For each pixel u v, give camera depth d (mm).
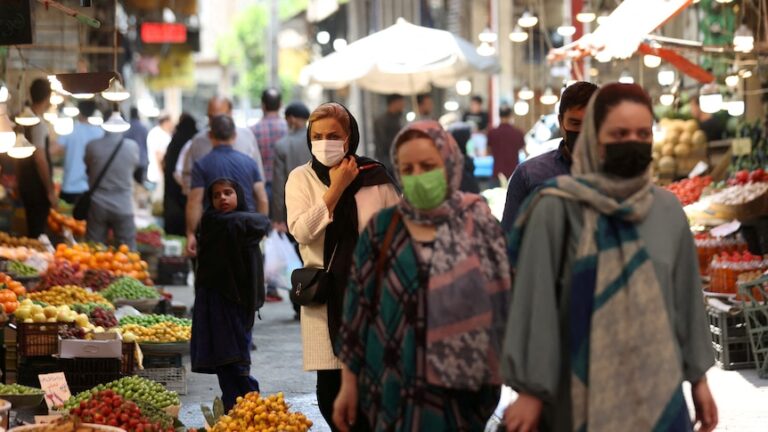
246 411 12133
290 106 22938
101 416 11391
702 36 30031
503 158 34219
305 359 10719
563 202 7441
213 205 14594
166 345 16438
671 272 7375
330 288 10602
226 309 14398
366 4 56219
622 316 7219
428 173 7879
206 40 125625
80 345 14406
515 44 45844
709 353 7555
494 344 7984
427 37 31562
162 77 55469
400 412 8008
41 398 13016
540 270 7363
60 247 22359
